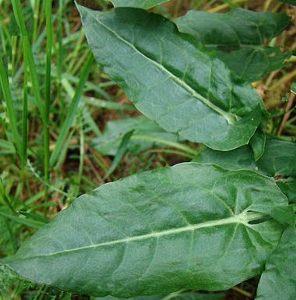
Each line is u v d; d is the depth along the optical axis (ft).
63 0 1.13
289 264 0.63
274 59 0.84
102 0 0.79
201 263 0.65
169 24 0.74
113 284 0.62
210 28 0.88
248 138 0.72
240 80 0.75
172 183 0.67
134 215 0.65
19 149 0.88
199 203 0.67
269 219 0.67
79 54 1.17
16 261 0.60
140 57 0.74
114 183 0.66
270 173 0.74
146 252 0.64
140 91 0.73
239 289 0.88
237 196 0.68
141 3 0.68
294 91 0.75
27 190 1.01
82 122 1.06
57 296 0.81
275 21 0.89
